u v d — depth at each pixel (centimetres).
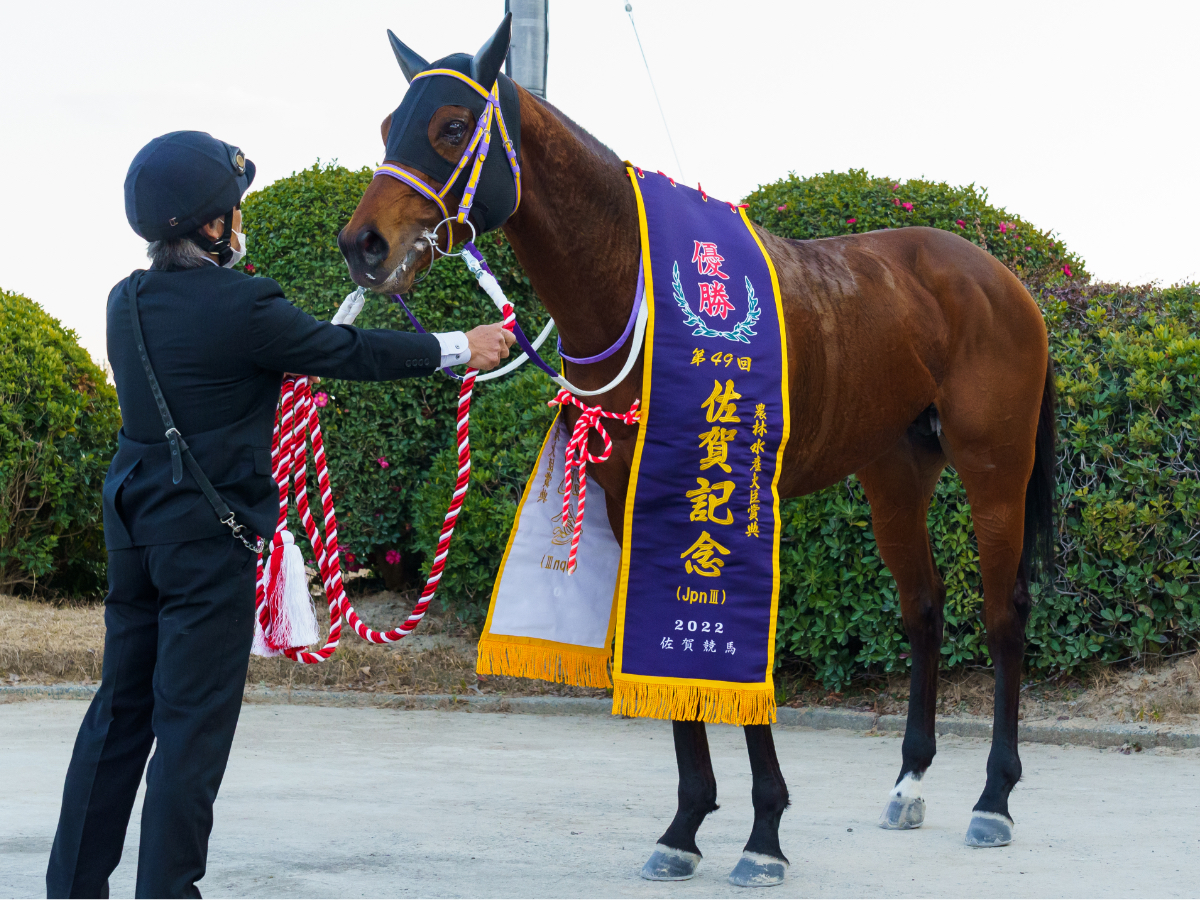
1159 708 540
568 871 326
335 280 767
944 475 598
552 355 799
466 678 693
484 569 709
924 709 404
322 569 271
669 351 318
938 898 298
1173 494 560
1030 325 404
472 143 293
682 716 309
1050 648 585
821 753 532
